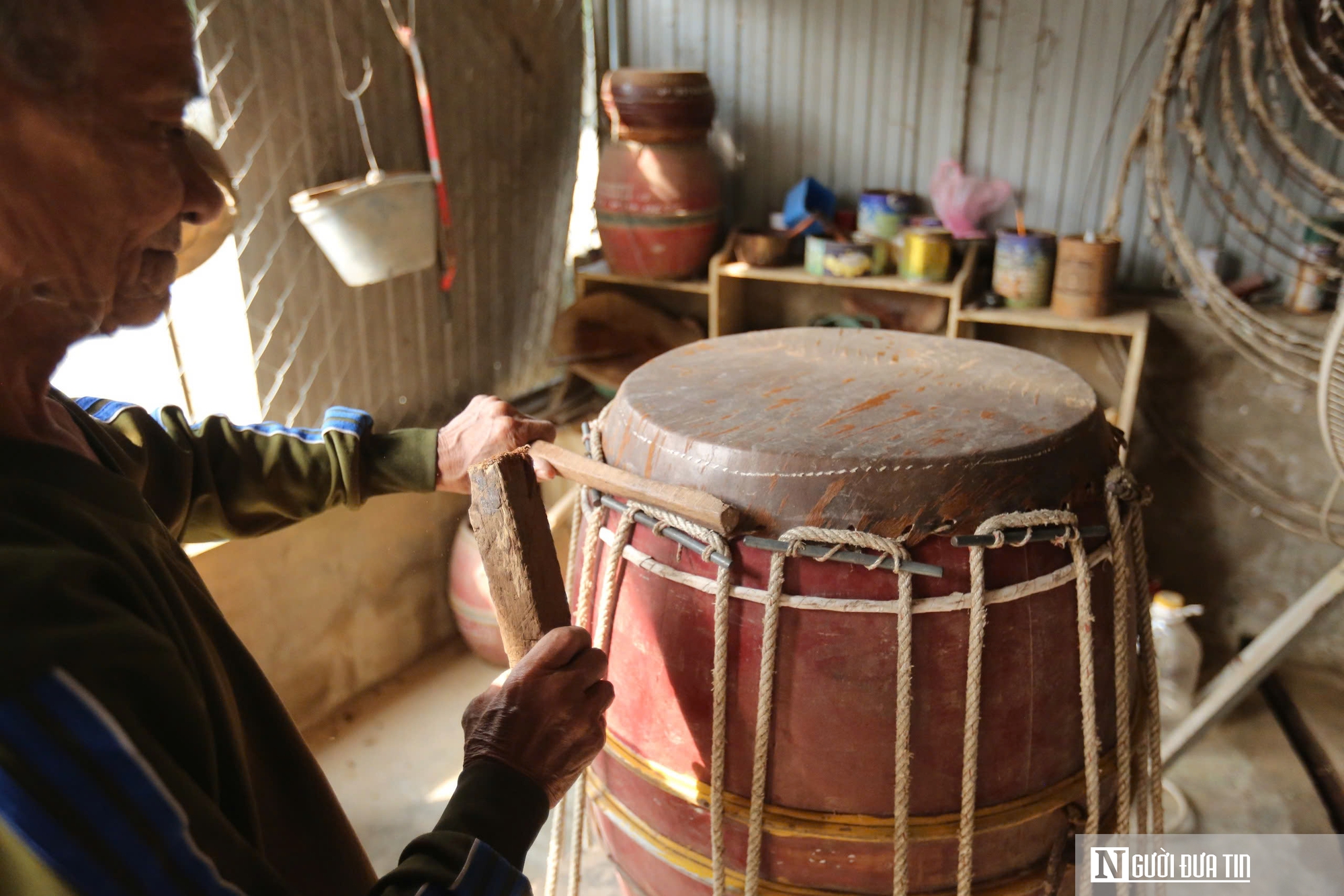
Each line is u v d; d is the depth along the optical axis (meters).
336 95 1.96
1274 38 1.83
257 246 1.89
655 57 2.67
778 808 0.96
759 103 2.57
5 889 0.45
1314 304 2.08
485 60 2.31
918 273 2.21
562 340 2.56
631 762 1.04
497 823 0.63
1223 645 2.39
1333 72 1.81
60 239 0.52
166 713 0.50
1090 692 0.97
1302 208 2.09
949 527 0.90
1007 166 2.35
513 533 0.88
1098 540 0.99
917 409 1.05
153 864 0.45
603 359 2.58
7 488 0.52
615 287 2.70
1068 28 2.20
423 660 2.40
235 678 0.70
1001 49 2.27
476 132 2.33
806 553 0.90
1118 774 1.03
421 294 2.29
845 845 0.96
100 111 0.51
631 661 1.03
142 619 0.53
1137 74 2.16
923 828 0.94
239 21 1.75
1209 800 1.92
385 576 2.26
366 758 2.05
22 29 0.47
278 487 0.98
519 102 2.45
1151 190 2.01
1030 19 2.22
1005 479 0.93
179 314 1.86
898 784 0.92
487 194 2.41
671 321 2.62
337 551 2.12
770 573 0.91
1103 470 1.02
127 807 0.45
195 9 1.67
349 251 1.85
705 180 2.36
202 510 0.93
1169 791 1.92
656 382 1.16
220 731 0.59
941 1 2.29
